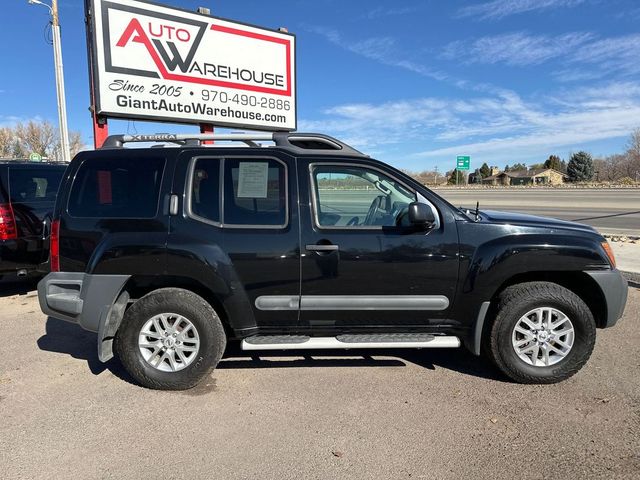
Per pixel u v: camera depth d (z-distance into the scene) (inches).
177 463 106.3
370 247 140.3
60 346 181.8
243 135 152.5
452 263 141.5
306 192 142.6
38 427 121.8
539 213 709.9
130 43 322.0
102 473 102.7
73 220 144.5
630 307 223.0
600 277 143.3
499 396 137.6
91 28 307.1
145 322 141.3
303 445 113.1
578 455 107.8
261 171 143.9
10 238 233.5
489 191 1686.8
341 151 149.9
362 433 118.4
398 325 146.4
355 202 146.8
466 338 147.6
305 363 163.6
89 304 140.1
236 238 139.6
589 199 1083.9
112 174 146.1
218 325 142.1
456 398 136.6
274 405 133.3
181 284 145.3
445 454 109.1
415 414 127.6
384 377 151.9
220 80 365.7
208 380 149.9
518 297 141.9
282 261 139.6
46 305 145.4
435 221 143.3
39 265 245.9
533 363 144.2
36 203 247.1
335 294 141.8
